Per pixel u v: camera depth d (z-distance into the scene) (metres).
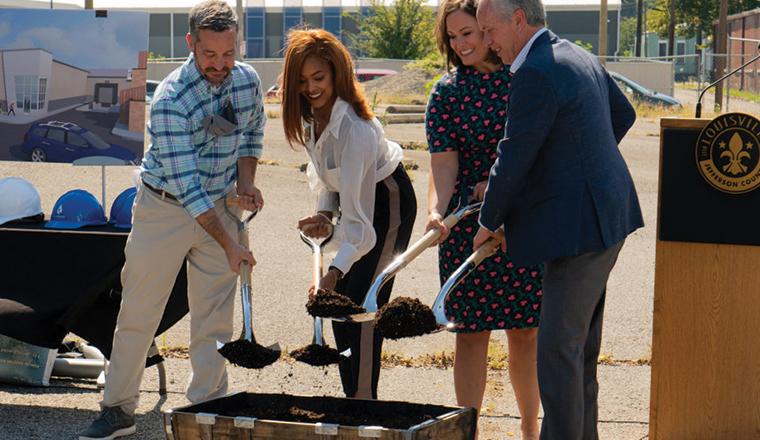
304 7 60.59
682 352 4.30
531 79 3.57
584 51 3.85
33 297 4.86
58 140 5.69
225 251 4.21
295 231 10.38
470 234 4.23
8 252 4.92
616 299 7.67
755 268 4.19
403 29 46.16
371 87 35.34
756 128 4.07
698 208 4.20
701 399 4.30
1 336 5.43
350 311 3.50
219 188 4.50
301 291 7.84
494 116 4.15
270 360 3.50
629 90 29.64
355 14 57.00
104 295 4.93
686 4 57.69
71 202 5.21
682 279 4.26
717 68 26.75
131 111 5.66
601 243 3.68
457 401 4.39
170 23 64.56
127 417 4.71
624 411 5.15
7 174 13.59
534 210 3.69
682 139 4.18
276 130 20.88
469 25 4.07
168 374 5.68
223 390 4.67
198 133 4.36
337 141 4.12
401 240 4.33
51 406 5.14
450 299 4.30
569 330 3.75
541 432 3.85
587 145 3.65
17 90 5.71
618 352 6.23
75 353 5.77
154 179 4.43
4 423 4.88
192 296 4.63
